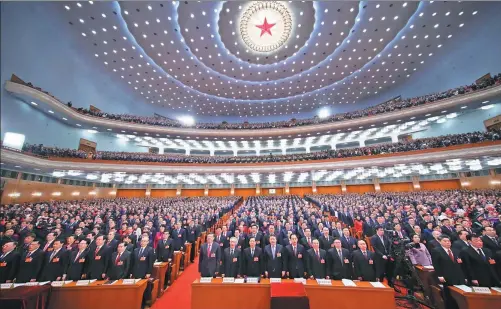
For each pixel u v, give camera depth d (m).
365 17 18.23
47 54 17.53
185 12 18.12
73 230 8.23
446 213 9.38
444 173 20.69
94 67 22.86
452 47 20.20
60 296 3.81
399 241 4.70
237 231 6.05
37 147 16.69
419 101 21.22
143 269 4.59
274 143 33.03
